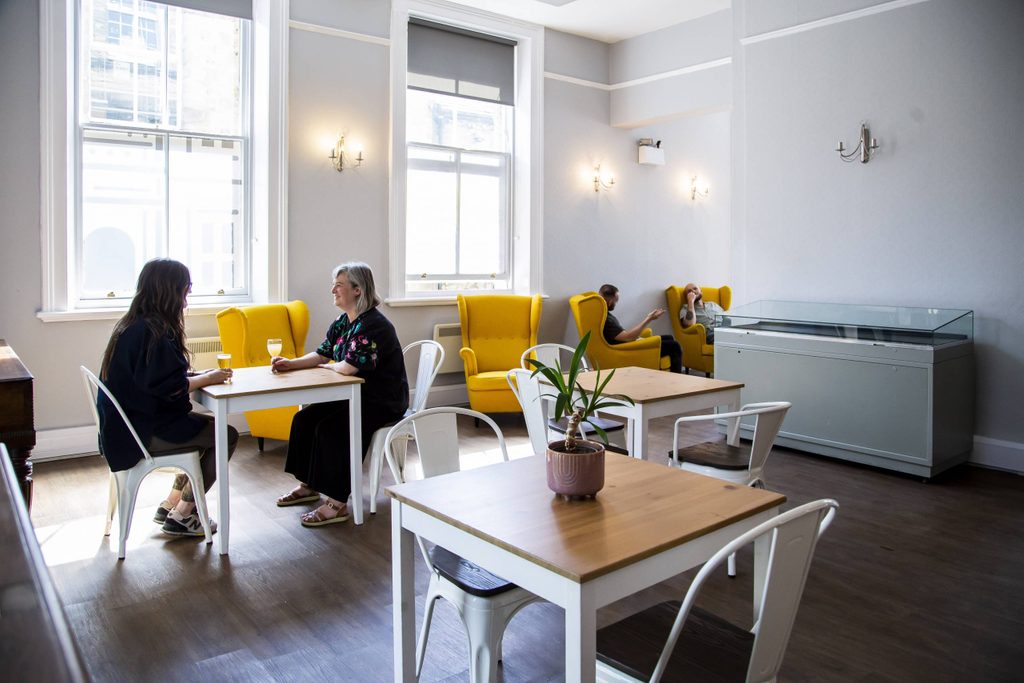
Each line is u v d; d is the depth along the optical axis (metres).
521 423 6.03
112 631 2.57
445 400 6.42
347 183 5.76
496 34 6.64
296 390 3.37
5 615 0.69
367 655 2.43
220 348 5.20
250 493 4.12
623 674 1.61
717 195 8.80
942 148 4.65
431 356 4.34
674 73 6.81
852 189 5.05
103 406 3.18
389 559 3.21
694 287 8.05
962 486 4.26
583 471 1.82
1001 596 2.87
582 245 7.32
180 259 5.31
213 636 2.54
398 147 5.98
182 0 5.12
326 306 5.73
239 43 5.49
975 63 4.50
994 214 4.48
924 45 4.68
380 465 3.80
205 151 5.38
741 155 5.64
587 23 6.76
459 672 2.34
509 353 6.31
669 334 8.26
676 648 1.69
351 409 3.56
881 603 2.81
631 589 1.55
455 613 2.75
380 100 5.89
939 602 2.82
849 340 4.59
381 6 5.83
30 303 4.59
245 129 5.54
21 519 0.99
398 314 6.14
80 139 4.88
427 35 6.30
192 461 3.29
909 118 4.77
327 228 5.69
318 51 5.55
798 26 5.23
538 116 6.84
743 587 2.96
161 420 3.22
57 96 4.58
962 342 4.48
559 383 1.88
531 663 2.40
